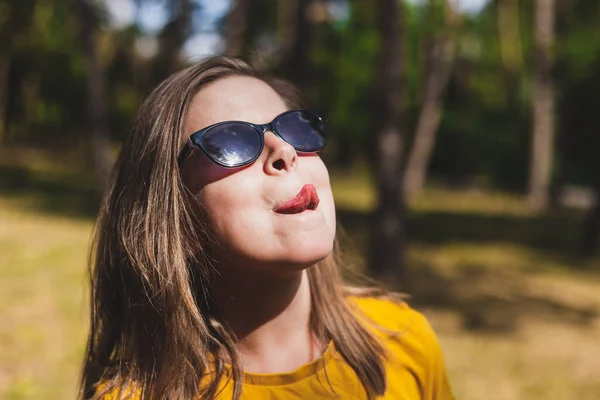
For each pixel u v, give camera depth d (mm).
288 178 954
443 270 7961
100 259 1185
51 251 7449
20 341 4273
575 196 19547
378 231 6781
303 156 1029
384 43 6465
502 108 24047
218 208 958
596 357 4801
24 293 5516
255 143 963
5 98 25188
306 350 1092
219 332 1041
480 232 11688
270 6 14031
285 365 1060
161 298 1008
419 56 21203
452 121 24672
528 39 21328
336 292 1193
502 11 21172
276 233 931
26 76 25438
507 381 4203
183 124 1046
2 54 23375
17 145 24453
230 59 1183
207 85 1085
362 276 1479
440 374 1255
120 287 1151
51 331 4508
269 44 14188
